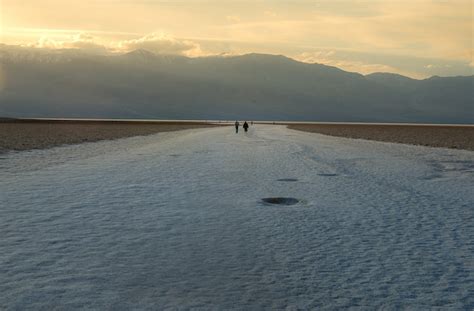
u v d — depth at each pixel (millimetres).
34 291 5359
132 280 5781
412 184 15219
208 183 14898
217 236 8062
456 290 5633
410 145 39594
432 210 10750
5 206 10391
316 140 46438
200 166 20172
